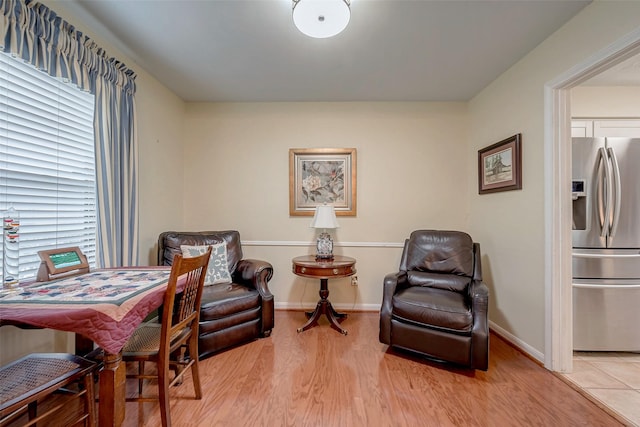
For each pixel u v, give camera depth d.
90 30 1.95
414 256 2.70
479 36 2.02
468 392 1.75
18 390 1.03
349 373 1.96
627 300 2.16
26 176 1.59
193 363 1.66
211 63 2.41
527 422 1.50
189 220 3.29
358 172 3.27
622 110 2.72
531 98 2.20
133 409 1.60
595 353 2.24
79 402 1.64
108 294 1.29
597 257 2.14
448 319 1.98
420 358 2.17
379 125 3.26
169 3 1.70
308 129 3.27
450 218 3.24
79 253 1.75
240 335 2.33
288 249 3.29
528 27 1.91
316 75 2.62
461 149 3.23
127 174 2.22
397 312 2.18
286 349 2.31
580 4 1.69
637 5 1.44
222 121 3.29
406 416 1.54
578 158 2.19
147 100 2.59
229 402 1.65
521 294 2.32
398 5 1.70
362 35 2.01
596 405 1.63
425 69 2.50
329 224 2.82
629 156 2.15
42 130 1.67
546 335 2.03
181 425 1.47
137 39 2.07
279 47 2.17
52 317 1.07
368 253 3.27
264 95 3.09
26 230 1.59
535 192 2.16
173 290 1.34
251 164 3.29
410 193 3.25
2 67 1.46
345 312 3.19
